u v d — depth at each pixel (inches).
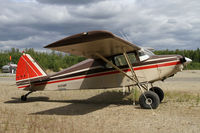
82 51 233.5
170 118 187.3
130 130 150.4
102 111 229.3
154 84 486.0
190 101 275.6
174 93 341.1
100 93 382.0
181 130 148.9
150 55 267.3
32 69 318.3
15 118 182.7
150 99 233.9
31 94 386.3
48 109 246.5
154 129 152.8
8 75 935.0
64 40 187.3
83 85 289.6
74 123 172.2
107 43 208.5
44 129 148.2
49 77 310.8
